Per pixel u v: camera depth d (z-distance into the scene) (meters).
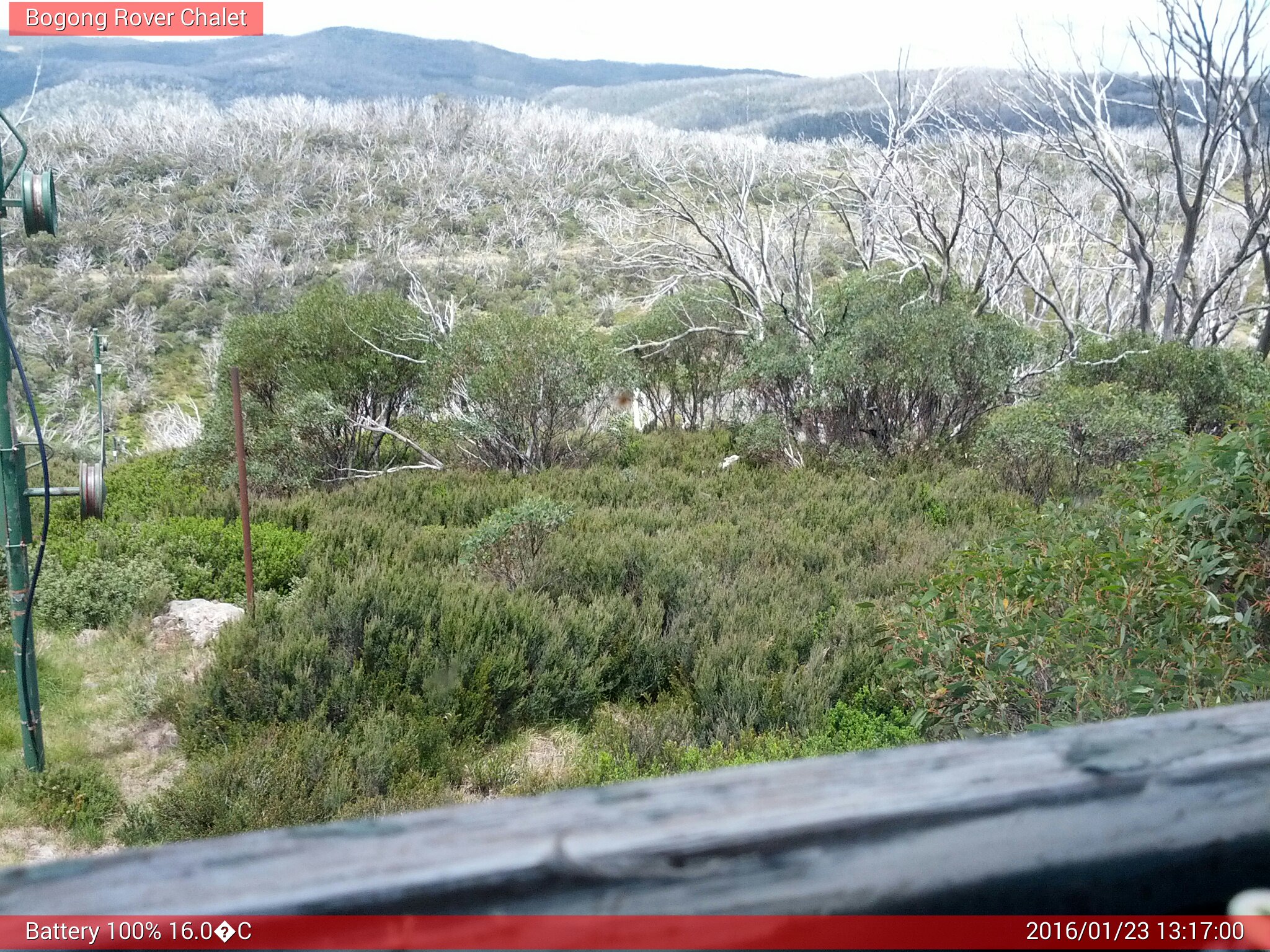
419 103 81.88
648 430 17.42
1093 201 21.73
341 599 6.57
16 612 5.14
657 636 6.52
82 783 5.11
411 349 14.44
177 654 6.80
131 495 12.16
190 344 48.41
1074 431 10.81
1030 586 3.92
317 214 62.62
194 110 85.38
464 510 11.25
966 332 12.83
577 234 54.91
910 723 4.72
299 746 5.09
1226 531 3.13
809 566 8.35
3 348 4.76
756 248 16.88
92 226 57.91
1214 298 17.83
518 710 5.84
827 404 12.70
